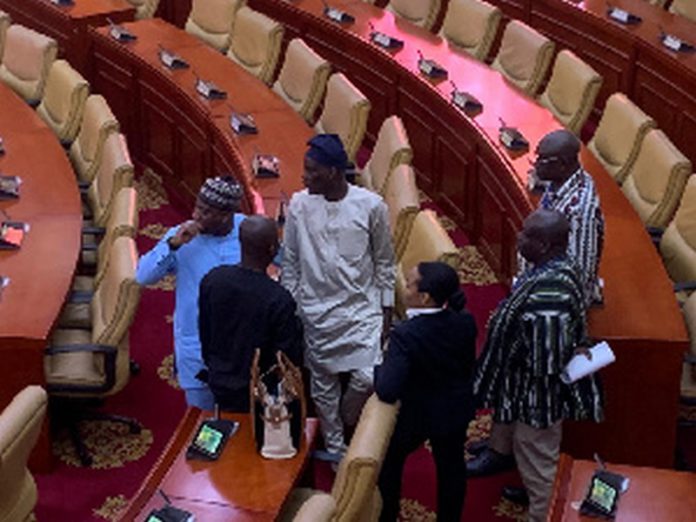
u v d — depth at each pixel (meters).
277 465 4.72
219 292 4.99
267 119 8.07
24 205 7.19
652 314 5.71
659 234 6.86
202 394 5.48
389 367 4.87
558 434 5.39
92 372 6.10
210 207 5.34
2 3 10.62
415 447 5.19
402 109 8.93
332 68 9.76
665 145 7.01
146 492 4.61
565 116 8.25
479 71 8.69
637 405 5.64
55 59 9.14
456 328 4.97
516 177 7.14
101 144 7.80
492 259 7.76
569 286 5.04
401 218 6.34
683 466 6.03
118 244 6.23
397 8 10.42
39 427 4.91
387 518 5.33
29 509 5.06
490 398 5.30
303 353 5.64
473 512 5.82
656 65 8.87
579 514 4.39
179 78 8.69
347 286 5.56
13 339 5.81
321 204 5.53
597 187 6.97
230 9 9.88
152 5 10.77
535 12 10.14
